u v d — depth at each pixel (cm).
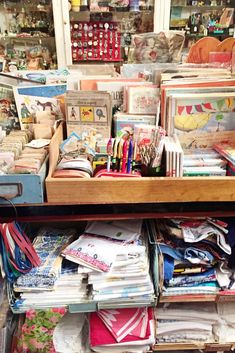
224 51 134
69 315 112
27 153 91
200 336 114
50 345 106
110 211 98
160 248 99
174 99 98
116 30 262
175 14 261
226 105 100
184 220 100
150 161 88
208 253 99
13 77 119
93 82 116
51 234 112
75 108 103
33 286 95
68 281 98
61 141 103
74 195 83
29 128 113
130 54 147
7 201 82
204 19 262
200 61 140
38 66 261
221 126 102
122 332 106
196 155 97
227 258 102
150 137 96
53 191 82
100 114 103
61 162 89
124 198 85
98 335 107
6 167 84
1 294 97
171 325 114
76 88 117
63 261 104
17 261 92
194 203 100
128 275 96
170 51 136
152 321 111
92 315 108
